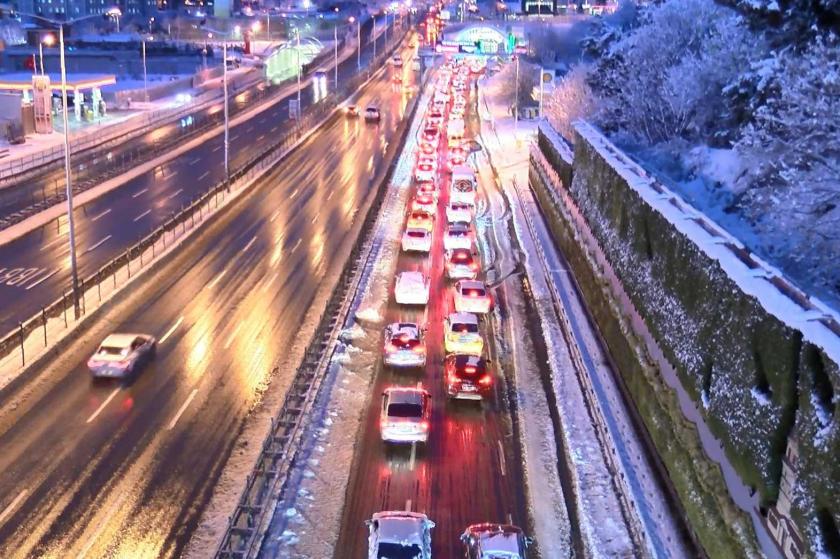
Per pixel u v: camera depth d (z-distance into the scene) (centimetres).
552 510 2522
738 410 2091
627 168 3791
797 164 3209
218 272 4672
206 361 3475
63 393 3148
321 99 12712
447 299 4462
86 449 2747
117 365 3231
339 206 6391
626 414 3105
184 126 10025
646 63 6006
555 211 5756
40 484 2538
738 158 4059
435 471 2723
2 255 4816
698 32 5912
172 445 2792
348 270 4747
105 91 11875
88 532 2317
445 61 18675
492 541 2183
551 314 4250
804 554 1688
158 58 16438
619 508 2531
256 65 16900
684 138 5441
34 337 3591
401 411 2845
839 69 3147
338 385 3319
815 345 1709
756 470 1942
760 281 2139
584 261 4469
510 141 9881
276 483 2564
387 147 9088
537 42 14125
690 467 2406
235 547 2244
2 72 13075
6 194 6331
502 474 2719
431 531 2383
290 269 4772
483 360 3297
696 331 2478
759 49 4666
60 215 5741
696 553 2269
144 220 5653
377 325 4034
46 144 8375
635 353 3144
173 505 2459
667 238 2872
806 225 2906
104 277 4328
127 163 7619
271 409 3070
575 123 5406
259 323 3925
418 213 5766
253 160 7519
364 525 2414
